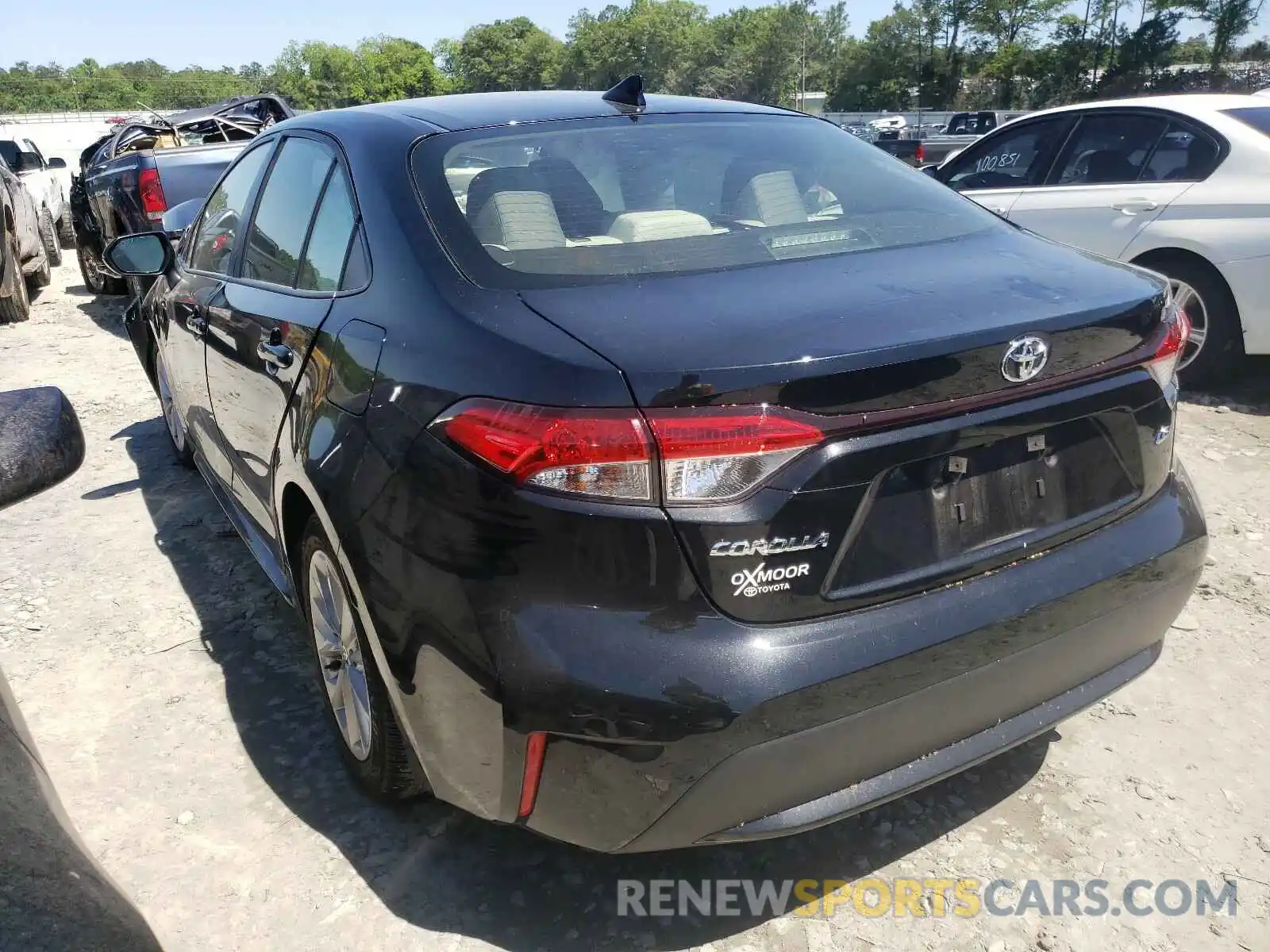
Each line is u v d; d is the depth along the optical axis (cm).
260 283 302
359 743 255
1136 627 224
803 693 178
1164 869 239
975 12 9212
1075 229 599
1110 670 229
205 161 831
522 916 226
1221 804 259
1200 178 554
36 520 448
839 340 180
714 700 174
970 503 198
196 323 346
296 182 301
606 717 175
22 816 136
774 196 263
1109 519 220
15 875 129
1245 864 240
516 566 179
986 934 222
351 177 260
